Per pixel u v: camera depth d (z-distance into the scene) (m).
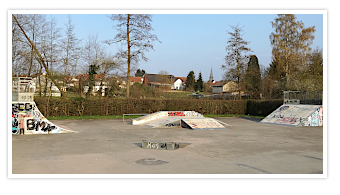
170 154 9.27
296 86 33.44
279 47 40.53
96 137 13.30
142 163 7.90
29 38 26.72
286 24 40.53
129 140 12.42
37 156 8.78
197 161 8.24
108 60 32.31
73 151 9.69
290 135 14.86
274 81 39.00
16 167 7.34
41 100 24.02
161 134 14.66
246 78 39.72
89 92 32.12
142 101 29.25
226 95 42.59
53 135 13.83
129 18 30.20
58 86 28.34
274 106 29.58
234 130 16.98
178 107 30.77
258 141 12.52
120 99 28.16
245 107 33.16
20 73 26.31
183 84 89.38
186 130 16.56
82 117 24.75
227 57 38.81
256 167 7.59
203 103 31.95
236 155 9.23
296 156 9.16
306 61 39.56
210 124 18.30
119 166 7.52
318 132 16.33
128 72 31.17
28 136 13.38
